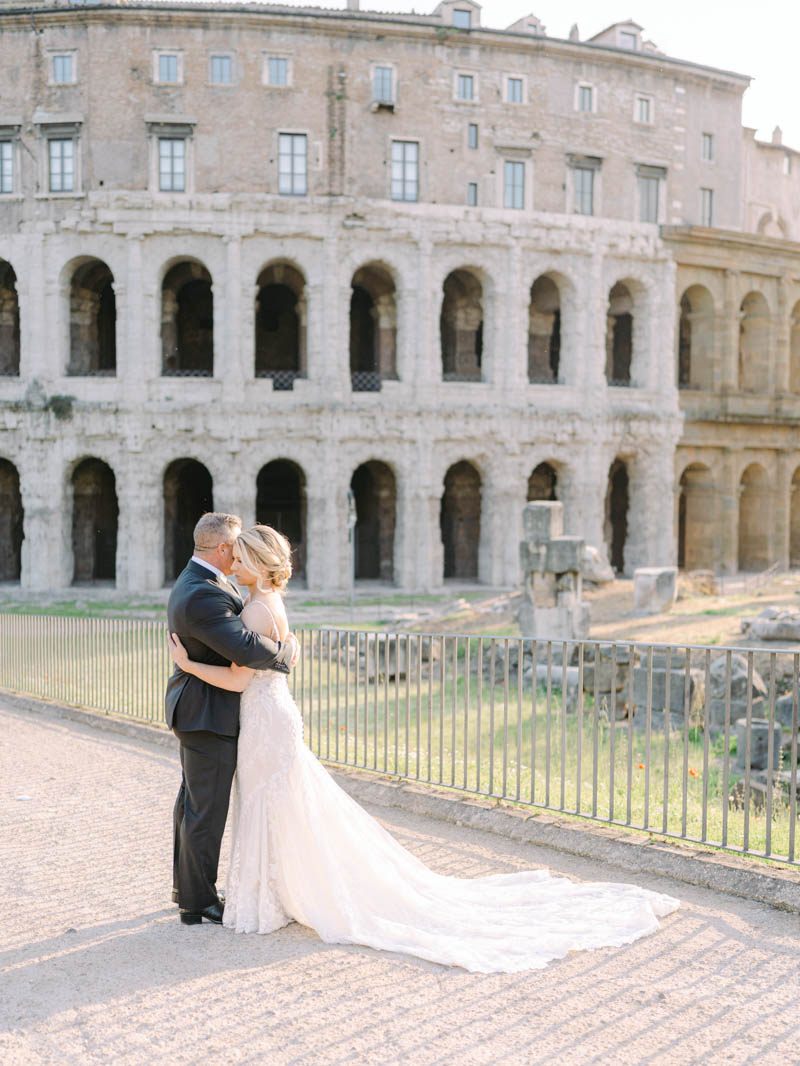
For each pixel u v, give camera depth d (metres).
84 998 7.48
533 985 7.61
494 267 57.44
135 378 53.84
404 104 55.59
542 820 11.57
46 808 13.30
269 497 66.56
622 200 60.34
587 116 59.09
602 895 9.28
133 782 14.76
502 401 57.75
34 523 54.44
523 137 57.62
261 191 54.38
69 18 53.12
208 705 8.88
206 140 53.91
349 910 8.54
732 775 16.75
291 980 7.74
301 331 59.75
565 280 59.56
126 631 20.22
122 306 53.94
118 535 54.56
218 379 54.38
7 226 54.44
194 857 8.93
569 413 58.59
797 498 73.44
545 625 32.28
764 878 9.54
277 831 8.78
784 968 7.90
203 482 65.00
